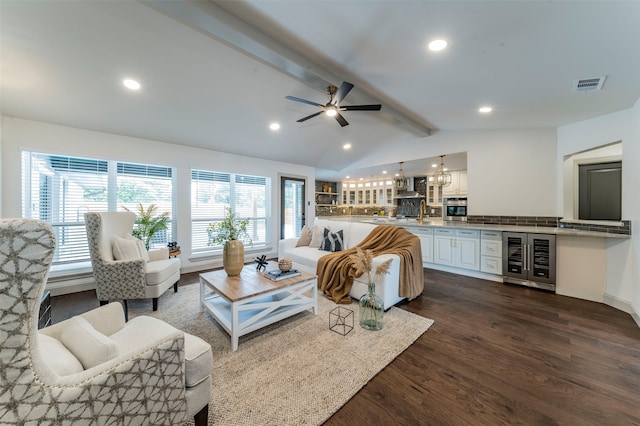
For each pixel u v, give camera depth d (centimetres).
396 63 234
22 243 69
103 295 261
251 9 179
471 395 152
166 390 104
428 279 398
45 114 305
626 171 277
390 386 160
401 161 551
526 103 294
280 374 170
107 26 199
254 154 520
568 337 218
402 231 341
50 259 74
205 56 243
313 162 613
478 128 438
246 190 534
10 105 283
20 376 71
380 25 181
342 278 301
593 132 323
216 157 477
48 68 238
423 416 137
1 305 68
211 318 254
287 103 348
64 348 106
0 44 207
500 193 426
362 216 862
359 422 133
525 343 209
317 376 168
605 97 257
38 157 322
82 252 352
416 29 180
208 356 124
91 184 359
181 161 434
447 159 526
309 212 644
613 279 285
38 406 74
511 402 147
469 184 455
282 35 205
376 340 212
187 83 284
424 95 307
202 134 408
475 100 303
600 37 167
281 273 256
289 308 244
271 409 141
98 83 268
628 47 175
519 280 361
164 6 168
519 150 411
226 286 227
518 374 171
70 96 282
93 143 352
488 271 392
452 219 612
